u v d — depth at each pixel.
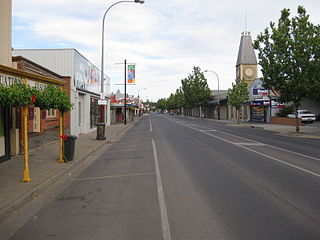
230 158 12.80
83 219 5.84
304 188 7.78
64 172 10.40
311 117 40.50
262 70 26.69
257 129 33.66
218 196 7.12
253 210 6.10
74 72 22.78
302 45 24.31
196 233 5.00
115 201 6.98
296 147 16.72
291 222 5.42
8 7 13.06
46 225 5.57
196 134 26.03
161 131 30.22
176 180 8.88
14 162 11.87
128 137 24.66
